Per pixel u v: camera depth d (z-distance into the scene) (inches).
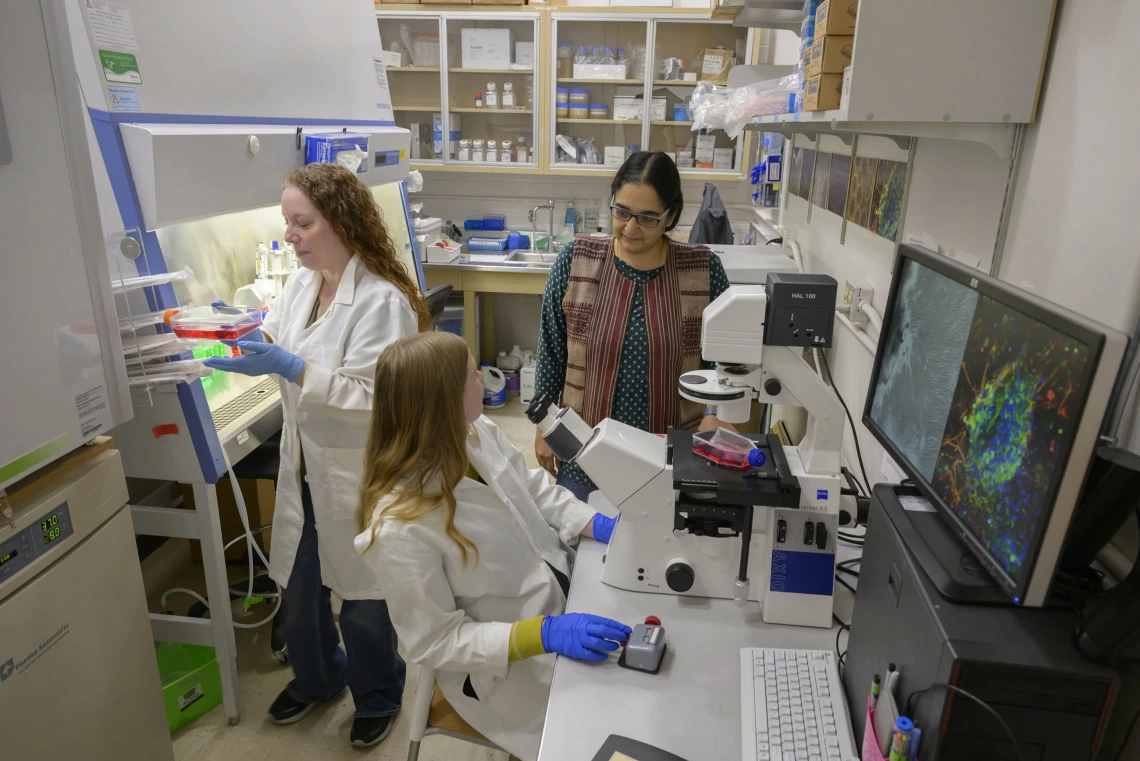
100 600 54.0
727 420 52.1
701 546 51.9
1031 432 29.0
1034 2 45.5
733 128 102.1
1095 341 24.9
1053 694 28.7
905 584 35.1
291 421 72.9
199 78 77.0
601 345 71.8
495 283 162.7
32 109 46.1
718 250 117.5
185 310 70.5
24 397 46.4
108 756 55.0
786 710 41.6
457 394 49.0
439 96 174.1
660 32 164.6
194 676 80.9
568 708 42.7
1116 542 39.7
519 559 54.4
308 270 76.3
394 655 79.1
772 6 104.7
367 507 49.9
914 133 54.1
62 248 49.2
